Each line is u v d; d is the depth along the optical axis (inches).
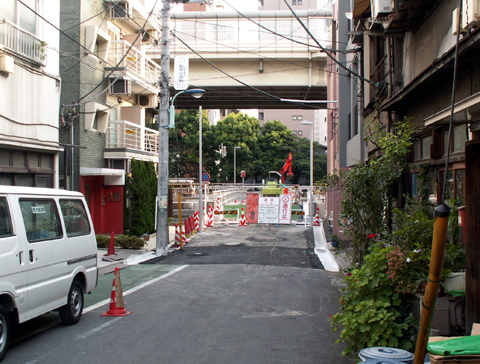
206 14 1130.0
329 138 1058.7
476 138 239.3
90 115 721.6
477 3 219.6
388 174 363.9
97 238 645.3
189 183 1507.1
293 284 429.4
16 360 224.7
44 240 261.6
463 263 249.6
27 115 513.7
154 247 698.8
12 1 491.2
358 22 460.1
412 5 324.8
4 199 238.1
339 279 451.8
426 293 116.2
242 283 432.1
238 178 2426.2
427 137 348.2
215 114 3053.6
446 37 299.4
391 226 386.9
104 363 221.5
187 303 349.7
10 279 227.3
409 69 384.8
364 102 548.4
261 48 1115.9
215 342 255.0
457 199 274.4
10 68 466.0
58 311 301.6
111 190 798.5
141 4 904.9
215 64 1160.8
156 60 1148.5
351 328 195.2
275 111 3516.2
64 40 711.7
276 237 820.6
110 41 778.2
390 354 156.9
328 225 968.3
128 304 346.9
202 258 600.1
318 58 1125.1
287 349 243.8
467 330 208.5
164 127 643.5
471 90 259.0
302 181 3036.4
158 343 252.5
